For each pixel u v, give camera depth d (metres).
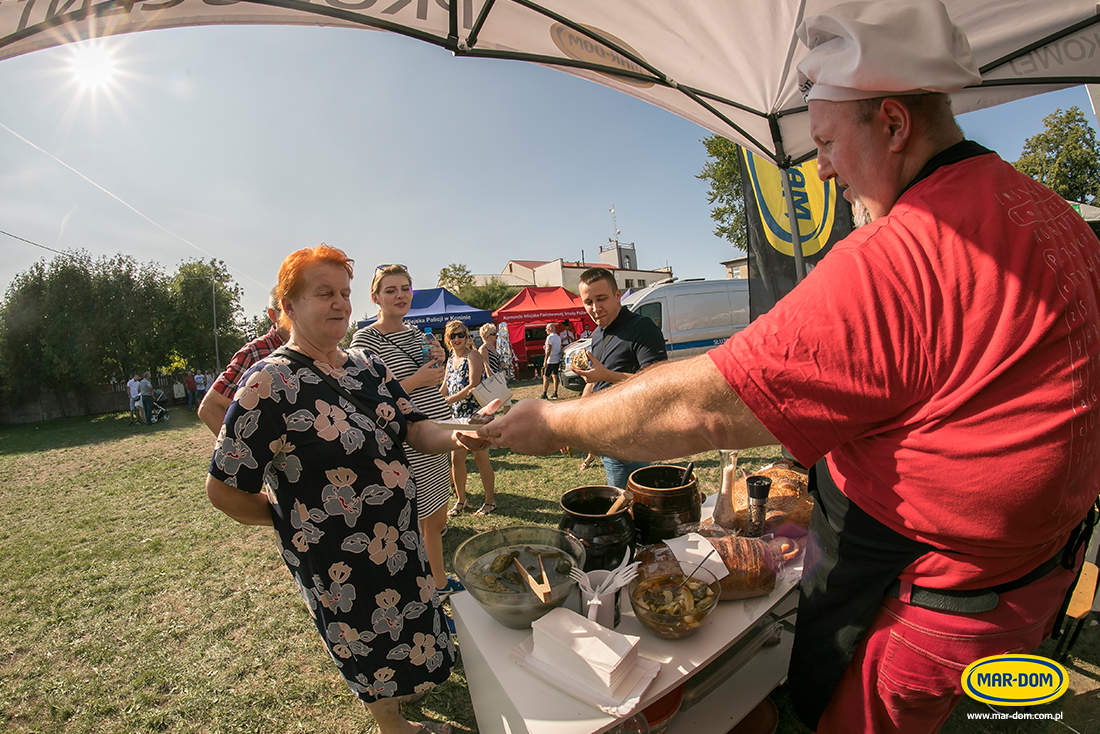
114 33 1.03
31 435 14.05
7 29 0.94
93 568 3.69
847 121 0.90
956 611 0.83
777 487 1.76
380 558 1.54
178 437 10.77
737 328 10.45
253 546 3.95
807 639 1.09
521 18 1.49
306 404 1.49
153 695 2.24
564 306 17.59
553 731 1.03
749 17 1.67
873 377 0.75
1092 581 1.73
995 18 1.74
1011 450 0.72
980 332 0.72
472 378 3.70
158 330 22.23
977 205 0.76
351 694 2.18
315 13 1.27
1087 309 0.76
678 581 1.36
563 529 1.54
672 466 1.84
